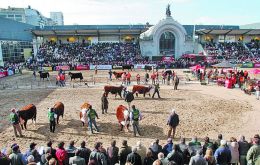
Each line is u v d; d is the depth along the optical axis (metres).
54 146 14.52
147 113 20.81
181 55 63.69
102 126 17.78
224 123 18.28
